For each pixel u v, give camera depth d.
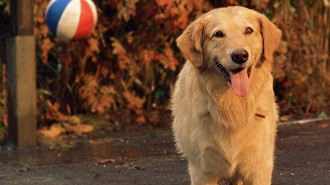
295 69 12.58
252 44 5.84
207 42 5.94
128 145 10.07
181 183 7.63
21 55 9.90
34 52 10.01
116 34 11.75
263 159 6.05
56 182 7.83
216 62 5.84
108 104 11.55
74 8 8.67
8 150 9.91
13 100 10.00
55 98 11.94
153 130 11.23
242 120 5.90
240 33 5.78
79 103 11.98
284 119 11.96
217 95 5.90
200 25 6.00
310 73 12.66
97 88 11.69
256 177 6.10
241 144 5.96
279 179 7.64
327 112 12.56
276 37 6.04
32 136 10.06
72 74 11.84
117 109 12.16
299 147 9.40
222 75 5.86
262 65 6.02
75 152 9.66
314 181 7.49
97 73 11.88
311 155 8.84
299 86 12.73
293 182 7.48
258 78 5.98
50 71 11.93
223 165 6.06
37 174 8.28
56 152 9.70
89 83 11.61
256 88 5.96
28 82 9.98
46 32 10.69
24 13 9.83
